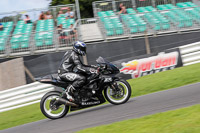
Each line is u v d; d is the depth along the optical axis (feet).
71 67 39.55
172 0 106.63
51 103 39.06
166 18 88.74
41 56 78.02
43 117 45.55
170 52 70.33
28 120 45.73
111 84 39.11
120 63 68.18
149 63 69.51
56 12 100.27
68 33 79.92
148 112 32.91
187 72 60.49
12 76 73.10
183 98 37.47
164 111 31.94
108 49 82.12
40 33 80.38
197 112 26.63
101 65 38.93
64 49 79.66
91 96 39.27
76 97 39.06
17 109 58.80
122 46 82.69
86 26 86.28
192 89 42.98
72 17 98.78
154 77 63.16
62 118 39.50
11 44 80.12
